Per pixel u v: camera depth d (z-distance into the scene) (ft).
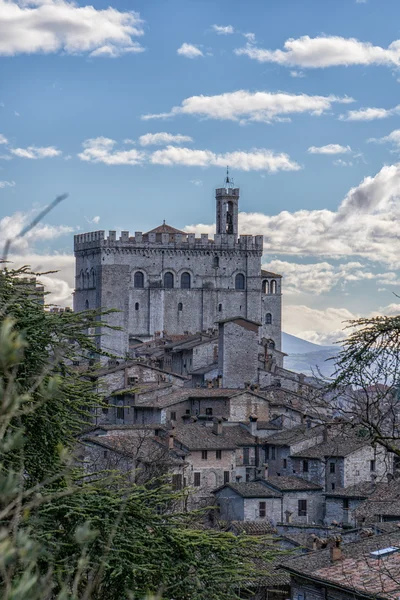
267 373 629.92
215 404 495.00
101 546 105.40
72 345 125.18
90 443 374.84
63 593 51.37
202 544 113.19
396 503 281.13
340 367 96.53
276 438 444.96
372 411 98.78
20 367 107.65
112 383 556.51
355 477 394.32
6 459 101.86
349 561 183.21
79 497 109.81
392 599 129.08
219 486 425.28
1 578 64.08
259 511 383.86
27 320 112.16
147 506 119.55
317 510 391.24
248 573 115.85
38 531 99.30
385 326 94.53
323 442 416.87
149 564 106.32
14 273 122.62
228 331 590.55
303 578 181.68
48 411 111.65
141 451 394.52
